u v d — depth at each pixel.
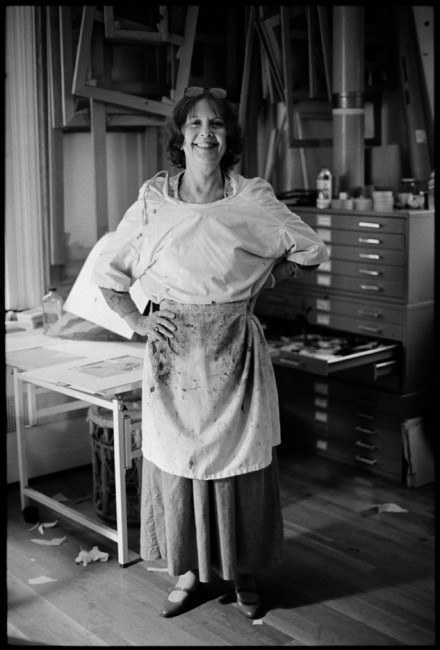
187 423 2.91
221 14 4.76
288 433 4.74
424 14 4.59
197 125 2.87
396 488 4.18
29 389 4.00
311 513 3.89
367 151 4.83
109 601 3.16
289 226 2.96
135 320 3.04
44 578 3.32
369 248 4.19
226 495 2.92
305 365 3.97
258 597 3.10
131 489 3.73
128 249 3.00
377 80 4.84
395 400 4.20
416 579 3.30
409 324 4.12
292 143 4.72
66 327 4.01
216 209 2.88
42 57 4.07
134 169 4.56
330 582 3.28
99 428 3.73
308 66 4.78
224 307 2.89
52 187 4.18
